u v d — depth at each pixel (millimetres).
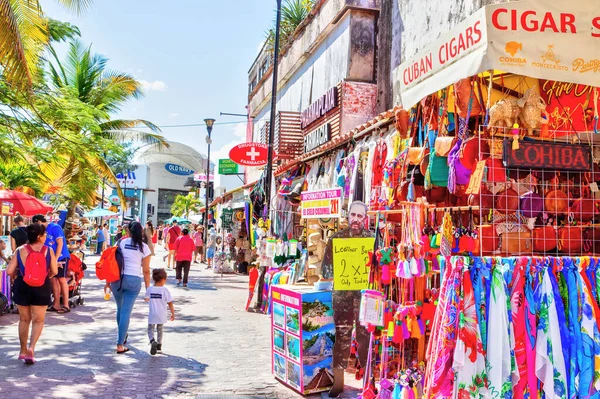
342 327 5648
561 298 3869
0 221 15008
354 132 8086
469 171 4152
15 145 11938
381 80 11414
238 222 23375
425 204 4570
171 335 9039
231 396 5812
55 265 7145
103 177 22938
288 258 10570
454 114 4734
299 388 5840
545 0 3736
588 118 4746
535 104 4105
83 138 13062
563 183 4691
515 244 4301
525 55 3670
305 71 15672
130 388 5988
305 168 11617
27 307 6984
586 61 3781
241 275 21156
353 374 6754
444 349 3766
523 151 3977
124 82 22422
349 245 5570
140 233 7809
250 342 8602
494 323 3746
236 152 15445
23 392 5715
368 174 7227
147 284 7785
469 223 4457
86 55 21594
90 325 9781
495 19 3648
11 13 8477
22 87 9570
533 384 3734
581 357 3797
